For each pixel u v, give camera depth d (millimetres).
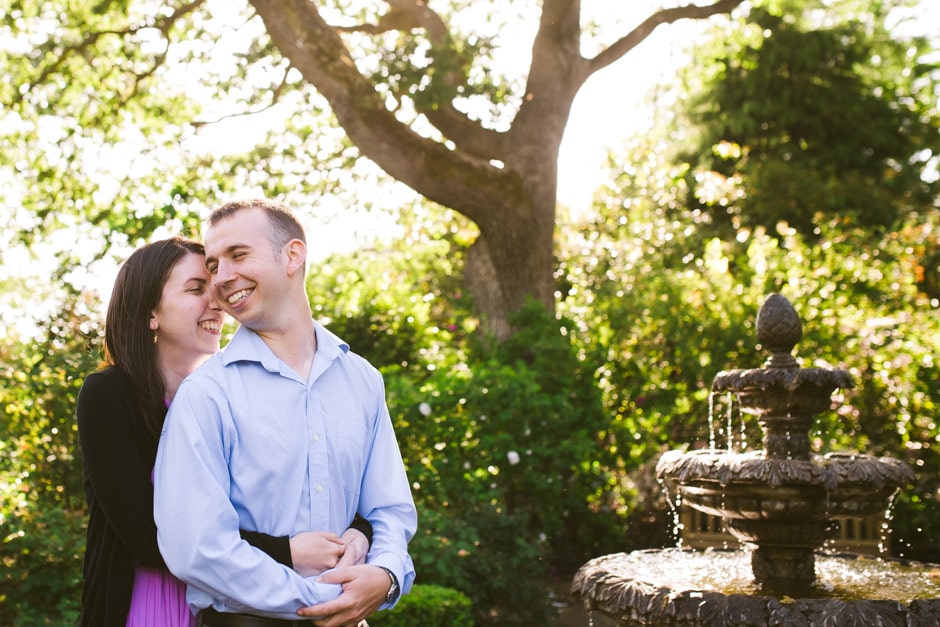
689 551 4434
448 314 12922
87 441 2057
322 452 2061
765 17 17734
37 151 10469
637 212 12633
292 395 2068
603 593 3596
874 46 18938
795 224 16391
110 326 2229
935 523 7309
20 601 4074
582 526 7957
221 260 2082
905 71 19547
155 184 8719
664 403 8234
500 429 7156
